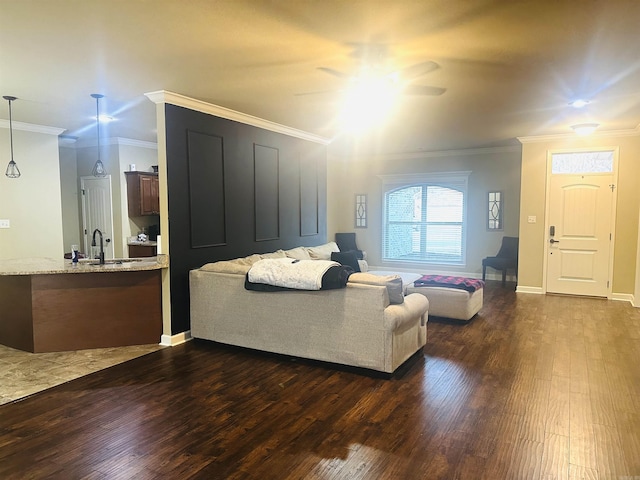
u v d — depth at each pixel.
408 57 3.24
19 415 2.88
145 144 7.51
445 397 3.13
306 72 3.58
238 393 3.23
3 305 4.38
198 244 4.73
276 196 6.04
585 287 6.57
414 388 3.29
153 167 7.67
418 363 3.83
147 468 2.28
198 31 2.77
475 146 7.76
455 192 8.41
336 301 3.62
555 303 6.14
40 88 4.07
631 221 6.25
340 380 3.47
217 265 4.39
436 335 4.67
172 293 4.43
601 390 3.22
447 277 5.75
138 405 3.03
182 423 2.77
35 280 4.07
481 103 4.61
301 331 3.80
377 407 2.98
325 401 3.08
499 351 4.13
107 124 5.83
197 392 3.25
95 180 7.54
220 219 5.04
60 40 2.90
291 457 2.38
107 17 2.56
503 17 2.57
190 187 4.61
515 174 7.81
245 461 2.34
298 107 4.85
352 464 2.30
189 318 4.62
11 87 4.04
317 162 7.02
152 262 4.55
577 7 2.43
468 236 8.30
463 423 2.74
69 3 2.37
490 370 3.65
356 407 2.98
